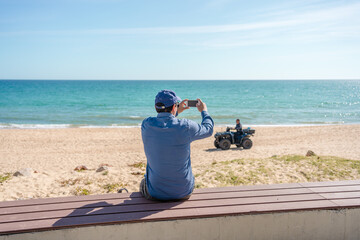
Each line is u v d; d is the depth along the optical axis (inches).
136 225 81.8
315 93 3329.2
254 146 587.2
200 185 230.5
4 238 75.8
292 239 90.4
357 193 100.6
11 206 89.9
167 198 91.1
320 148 543.5
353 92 3592.5
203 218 84.7
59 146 606.5
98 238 80.7
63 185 234.8
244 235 87.7
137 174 270.8
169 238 84.0
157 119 84.5
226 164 296.8
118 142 653.9
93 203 92.2
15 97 2464.3
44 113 1374.3
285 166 275.6
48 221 80.1
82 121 1107.9
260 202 92.6
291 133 762.8
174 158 84.2
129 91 3649.1
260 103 1953.7
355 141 629.9
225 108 1619.1
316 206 89.7
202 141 641.6
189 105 102.7
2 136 715.4
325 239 91.7
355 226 92.3
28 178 253.0
